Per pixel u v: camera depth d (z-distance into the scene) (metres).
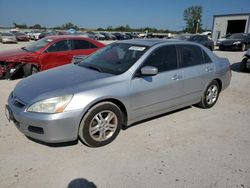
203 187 2.67
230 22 38.53
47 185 2.62
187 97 4.49
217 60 5.14
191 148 3.46
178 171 2.93
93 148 3.36
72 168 2.91
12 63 7.04
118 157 3.17
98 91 3.21
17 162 2.99
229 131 4.07
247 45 20.16
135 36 47.00
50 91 3.11
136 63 3.68
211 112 4.93
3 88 6.32
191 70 4.44
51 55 7.60
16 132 3.73
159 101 3.97
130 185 2.66
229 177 2.85
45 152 3.22
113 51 4.28
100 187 2.62
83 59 4.58
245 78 8.58
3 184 2.61
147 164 3.04
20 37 34.94
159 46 4.04
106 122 3.39
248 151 3.44
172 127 4.12
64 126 3.01
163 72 3.97
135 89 3.58
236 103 5.58
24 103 3.11
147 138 3.70
